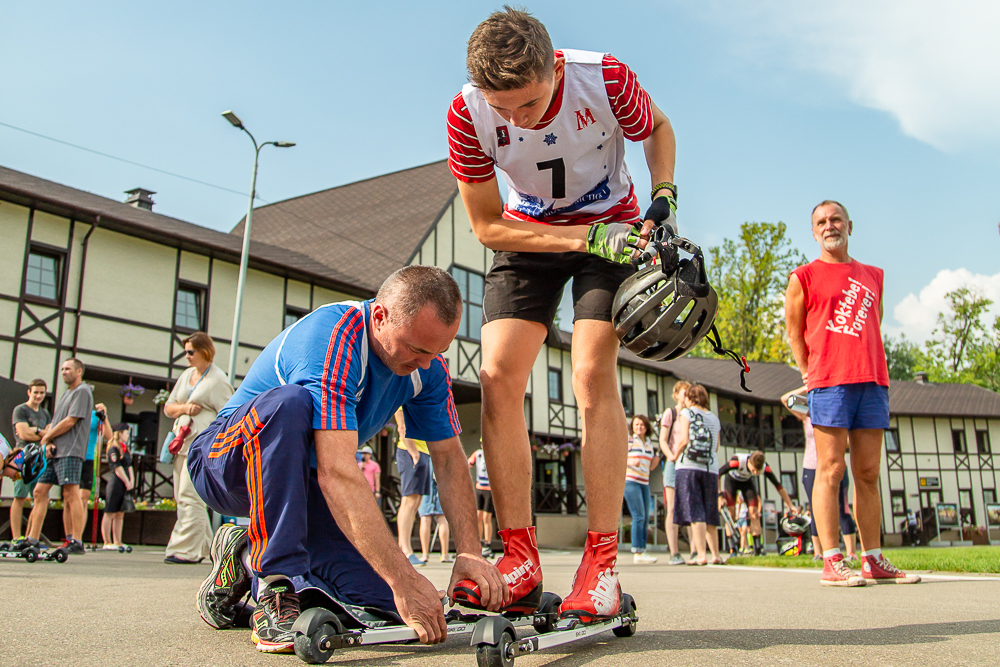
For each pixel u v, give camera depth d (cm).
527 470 213
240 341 1653
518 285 222
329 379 170
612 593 187
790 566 632
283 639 157
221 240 1716
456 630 175
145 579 395
